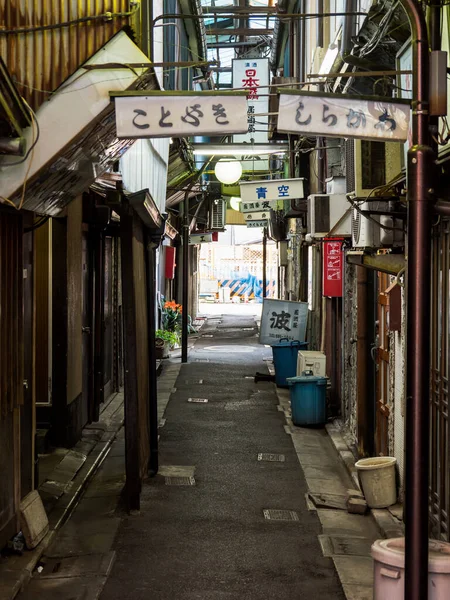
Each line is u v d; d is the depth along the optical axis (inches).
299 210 692.1
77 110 252.4
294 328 736.3
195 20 727.7
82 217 494.9
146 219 386.9
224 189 1194.0
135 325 352.5
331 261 565.9
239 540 318.0
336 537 322.3
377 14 299.1
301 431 537.6
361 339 448.8
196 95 231.6
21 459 302.8
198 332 1295.5
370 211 341.7
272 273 2213.3
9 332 278.7
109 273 608.7
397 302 354.3
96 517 343.9
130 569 284.8
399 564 195.9
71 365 453.4
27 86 253.8
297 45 812.6
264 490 393.4
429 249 190.4
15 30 252.4
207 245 2235.5
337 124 222.7
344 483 411.2
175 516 347.3
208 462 446.3
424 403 188.4
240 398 660.1
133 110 233.5
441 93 192.1
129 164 421.4
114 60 254.7
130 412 349.4
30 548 290.8
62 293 441.4
